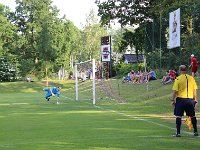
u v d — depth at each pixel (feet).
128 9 179.83
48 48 238.48
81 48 288.10
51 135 39.52
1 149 31.89
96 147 32.32
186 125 46.03
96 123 50.01
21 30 262.88
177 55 130.82
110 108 75.92
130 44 189.26
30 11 257.34
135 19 181.88
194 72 91.61
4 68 237.25
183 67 37.06
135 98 94.12
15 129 44.83
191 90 36.96
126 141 35.22
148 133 40.29
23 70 246.47
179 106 37.11
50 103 94.07
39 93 167.63
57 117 58.90
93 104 88.28
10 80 239.50
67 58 256.32
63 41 247.91
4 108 79.15
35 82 216.95
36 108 78.07
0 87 199.93
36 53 253.24
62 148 32.07
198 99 71.15
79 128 44.98
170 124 48.21
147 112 65.16
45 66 244.83
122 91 114.83
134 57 241.35
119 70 196.75
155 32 140.77
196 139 35.99
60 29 247.50
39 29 245.24
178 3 133.18
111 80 154.81
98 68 161.17
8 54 249.34
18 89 198.08
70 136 38.65
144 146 32.55
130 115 60.85
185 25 136.67
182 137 37.19
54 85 210.38
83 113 65.57
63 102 97.25
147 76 123.75
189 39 126.11
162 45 137.49
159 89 97.55
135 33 183.01
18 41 250.57
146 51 152.15
